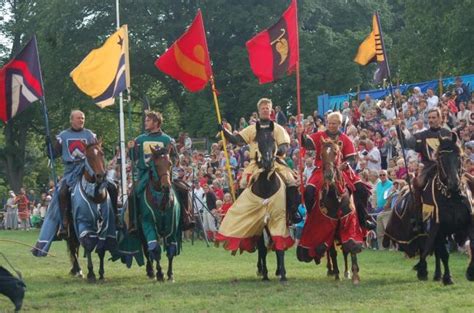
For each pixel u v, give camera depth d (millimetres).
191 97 50969
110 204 15852
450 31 41156
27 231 39750
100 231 15531
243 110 50719
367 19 55062
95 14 52188
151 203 15125
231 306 12336
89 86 18984
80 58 52438
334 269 15328
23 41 58781
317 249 14508
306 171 23953
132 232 15555
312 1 50938
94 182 15266
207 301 12867
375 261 18938
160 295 13625
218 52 52594
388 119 26969
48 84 53500
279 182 14742
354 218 14305
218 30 51344
